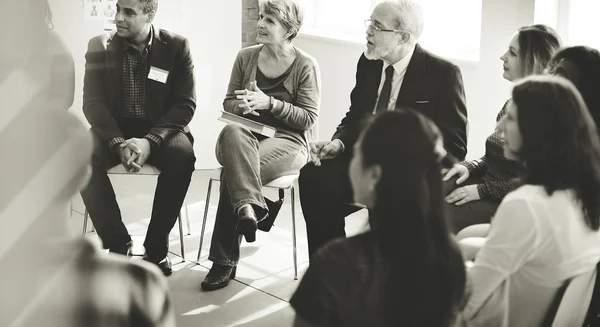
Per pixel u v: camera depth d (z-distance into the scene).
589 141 1.68
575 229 1.66
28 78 0.50
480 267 1.68
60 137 0.53
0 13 0.49
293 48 3.53
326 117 5.29
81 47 3.92
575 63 2.29
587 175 1.67
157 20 5.28
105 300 0.68
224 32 5.50
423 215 1.32
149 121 3.63
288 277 3.46
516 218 1.65
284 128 3.47
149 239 3.43
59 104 0.53
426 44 4.44
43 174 0.52
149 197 4.93
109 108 3.55
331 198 3.03
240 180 3.14
